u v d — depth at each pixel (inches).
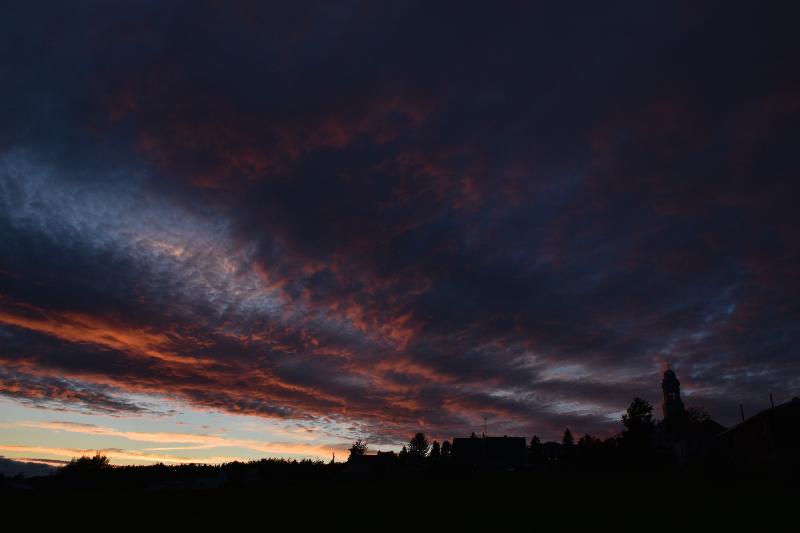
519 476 2423.7
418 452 3713.1
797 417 1653.5
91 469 3179.1
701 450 2336.4
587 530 907.4
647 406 2281.0
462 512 1208.2
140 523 1140.5
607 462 2249.0
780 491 1309.1
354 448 3518.7
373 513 1242.0
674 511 1058.7
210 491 2192.4
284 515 1245.7
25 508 1499.8
